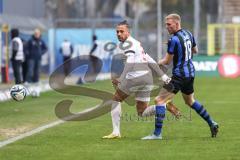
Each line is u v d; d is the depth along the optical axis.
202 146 35.03
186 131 41.34
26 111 53.91
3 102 61.72
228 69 110.69
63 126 44.28
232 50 122.69
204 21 159.25
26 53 84.81
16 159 31.20
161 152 33.06
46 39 109.94
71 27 119.44
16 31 81.00
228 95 73.75
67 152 33.16
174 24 36.72
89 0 195.38
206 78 107.19
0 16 94.56
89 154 32.53
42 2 120.06
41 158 31.44
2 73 89.31
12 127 43.59
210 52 118.94
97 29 112.19
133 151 33.38
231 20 135.62
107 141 37.03
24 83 83.31
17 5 108.75
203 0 183.75
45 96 68.75
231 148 34.31
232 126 44.28
